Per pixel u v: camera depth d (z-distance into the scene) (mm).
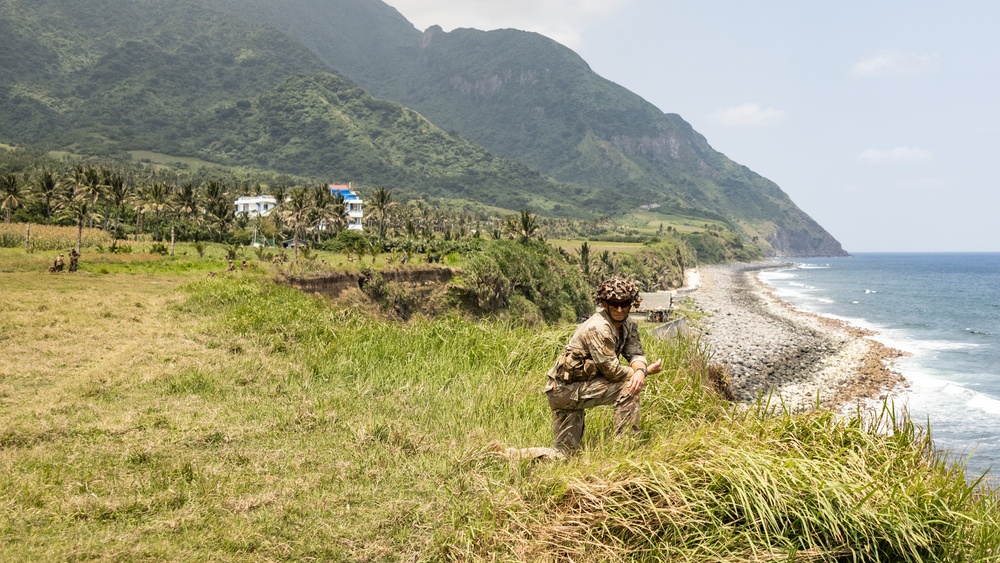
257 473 4223
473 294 48656
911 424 4629
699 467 3523
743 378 34062
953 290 120938
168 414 5547
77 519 3449
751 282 147250
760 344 49250
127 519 3490
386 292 43062
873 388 31797
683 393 5660
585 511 3465
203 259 52906
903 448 4242
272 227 101250
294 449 4758
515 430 5074
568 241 182500
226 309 14242
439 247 76562
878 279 163375
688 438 4055
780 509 3273
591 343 4262
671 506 3268
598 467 3811
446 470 4328
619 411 4418
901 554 3268
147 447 4648
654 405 5355
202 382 6754
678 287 131375
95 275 30047
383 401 6219
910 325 64312
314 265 40562
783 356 43500
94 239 66250
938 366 39562
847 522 3195
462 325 8766
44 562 2992
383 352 7984
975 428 23469
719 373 6980
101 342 9414
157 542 3242
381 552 3291
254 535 3352
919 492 3484
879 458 4102
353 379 7188
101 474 4098
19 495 3666
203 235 94938
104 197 91000
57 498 3684
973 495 3949
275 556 3201
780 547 3172
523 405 5715
